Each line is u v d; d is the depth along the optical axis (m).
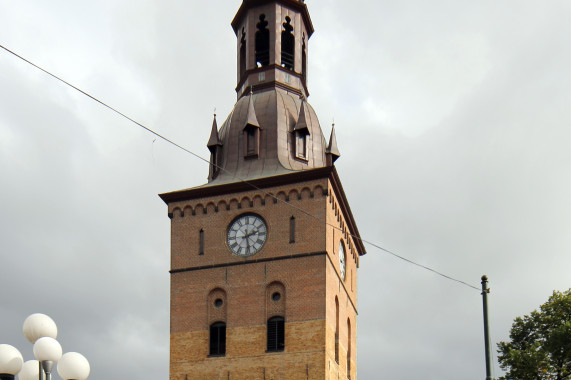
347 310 66.88
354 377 67.44
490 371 38.44
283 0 71.25
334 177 63.19
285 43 71.56
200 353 60.69
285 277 60.94
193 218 64.38
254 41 70.94
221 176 65.88
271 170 64.81
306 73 72.62
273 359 59.12
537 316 64.88
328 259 61.34
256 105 68.06
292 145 66.62
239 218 63.50
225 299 61.72
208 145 67.31
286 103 68.25
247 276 61.69
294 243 61.62
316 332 59.03
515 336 65.06
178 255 63.72
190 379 60.12
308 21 73.38
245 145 66.50
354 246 71.12
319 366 58.19
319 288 60.06
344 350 64.44
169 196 65.12
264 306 60.62
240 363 59.59
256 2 71.50
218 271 62.41
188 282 62.75
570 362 61.75
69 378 31.69
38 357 31.59
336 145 66.88
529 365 61.25
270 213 62.81
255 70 70.12
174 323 62.00
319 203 62.12
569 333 61.19
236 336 60.34
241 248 62.66
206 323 61.41
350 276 68.94
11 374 31.44
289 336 59.38
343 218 67.25
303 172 62.78
